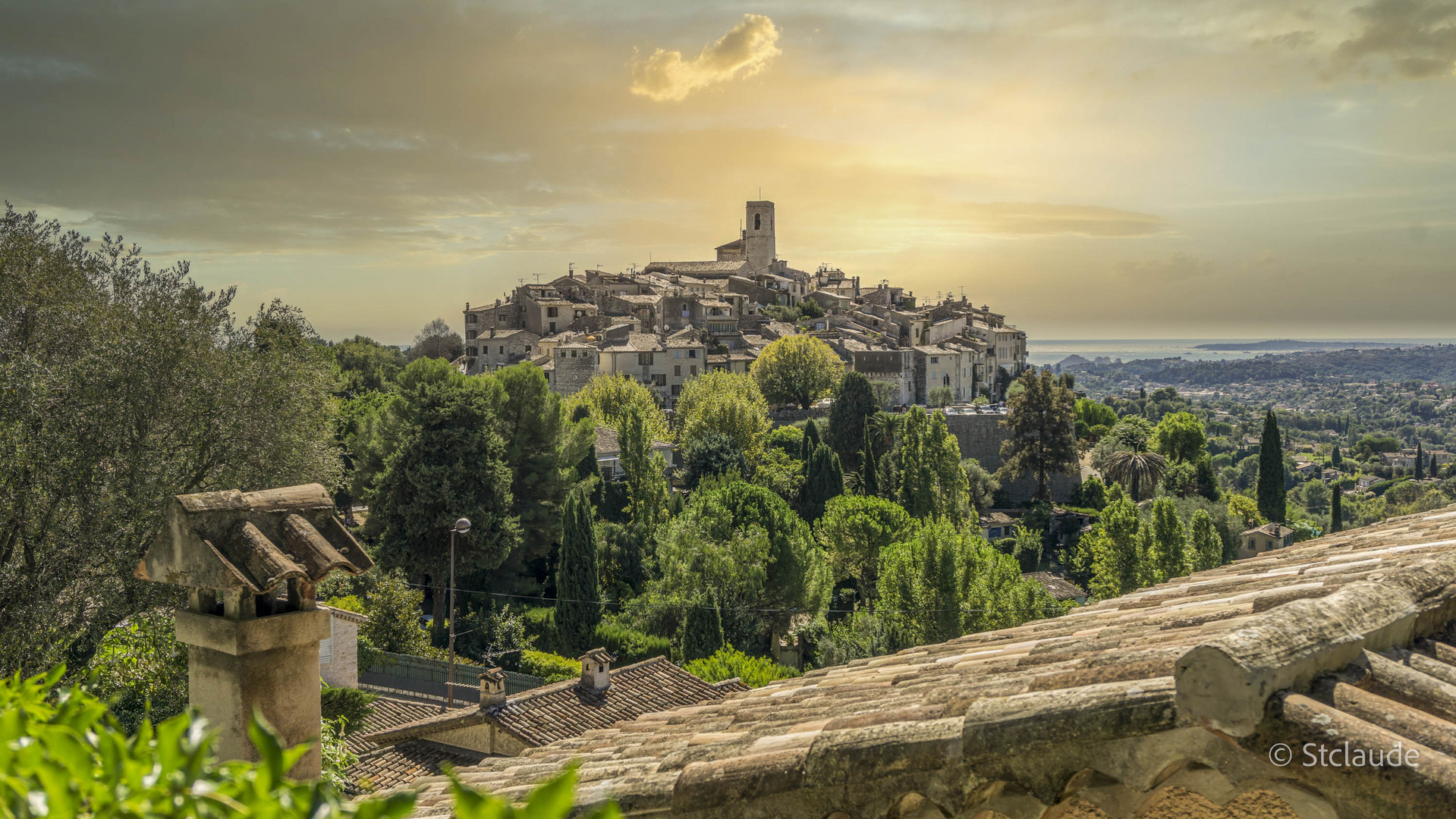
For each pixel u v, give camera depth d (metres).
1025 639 6.05
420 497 44.91
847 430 84.19
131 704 16.80
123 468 21.30
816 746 3.40
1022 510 87.12
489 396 52.88
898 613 43.09
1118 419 125.94
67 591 20.06
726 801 3.56
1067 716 2.88
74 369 21.48
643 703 24.50
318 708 5.63
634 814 3.85
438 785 6.49
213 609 5.57
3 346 22.44
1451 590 3.72
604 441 72.50
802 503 67.12
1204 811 3.04
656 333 121.12
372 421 52.28
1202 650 2.64
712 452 70.75
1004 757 3.00
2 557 20.25
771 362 102.44
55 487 20.06
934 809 3.35
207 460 23.62
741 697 7.38
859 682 5.85
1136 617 5.66
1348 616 3.12
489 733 22.42
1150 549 48.50
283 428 25.20
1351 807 2.45
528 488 54.19
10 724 2.25
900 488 70.31
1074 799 3.29
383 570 43.78
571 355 103.81
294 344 26.84
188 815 1.91
